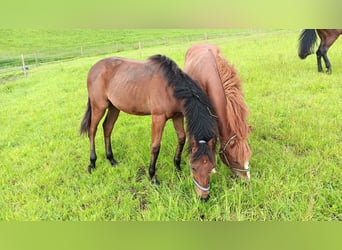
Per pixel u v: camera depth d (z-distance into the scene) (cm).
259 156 371
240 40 1291
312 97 546
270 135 429
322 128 429
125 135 470
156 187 330
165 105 314
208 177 270
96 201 316
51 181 350
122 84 338
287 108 508
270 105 526
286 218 278
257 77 688
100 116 372
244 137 289
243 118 292
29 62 1318
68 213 300
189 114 285
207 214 288
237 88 307
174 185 326
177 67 314
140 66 333
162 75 312
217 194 309
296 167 344
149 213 288
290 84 627
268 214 285
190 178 331
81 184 343
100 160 397
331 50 891
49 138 484
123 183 341
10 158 422
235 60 880
